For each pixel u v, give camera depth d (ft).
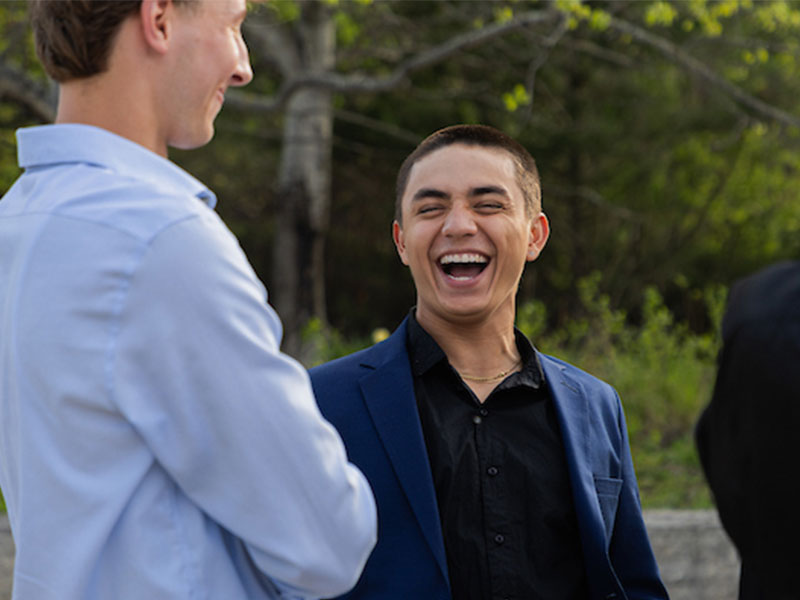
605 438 6.02
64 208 3.91
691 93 49.37
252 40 34.42
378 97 46.47
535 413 5.82
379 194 53.98
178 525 3.89
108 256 3.77
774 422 3.64
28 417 3.86
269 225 53.78
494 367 5.99
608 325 27.09
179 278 3.77
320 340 28.84
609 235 54.24
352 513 4.01
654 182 52.16
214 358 3.78
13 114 32.68
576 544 5.67
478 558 5.45
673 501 18.06
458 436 5.67
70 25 4.03
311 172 35.24
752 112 46.98
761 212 53.83
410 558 5.35
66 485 3.80
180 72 4.18
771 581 3.74
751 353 3.74
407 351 5.96
